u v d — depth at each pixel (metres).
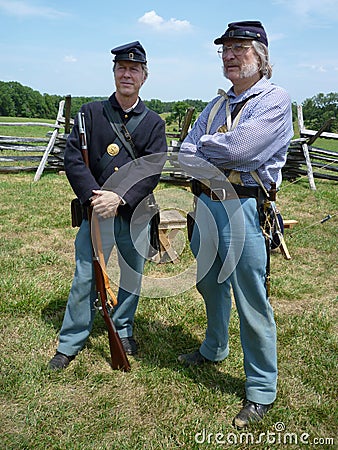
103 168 3.08
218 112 2.74
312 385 3.18
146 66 3.03
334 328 4.03
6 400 2.90
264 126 2.46
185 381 3.15
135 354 3.50
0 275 4.69
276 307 4.45
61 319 3.89
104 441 2.64
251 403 2.87
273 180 2.64
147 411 2.87
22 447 2.56
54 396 2.96
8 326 3.71
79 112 3.08
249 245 2.63
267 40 2.58
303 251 6.10
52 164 10.80
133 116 3.07
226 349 3.33
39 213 7.23
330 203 8.90
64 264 5.17
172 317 4.04
